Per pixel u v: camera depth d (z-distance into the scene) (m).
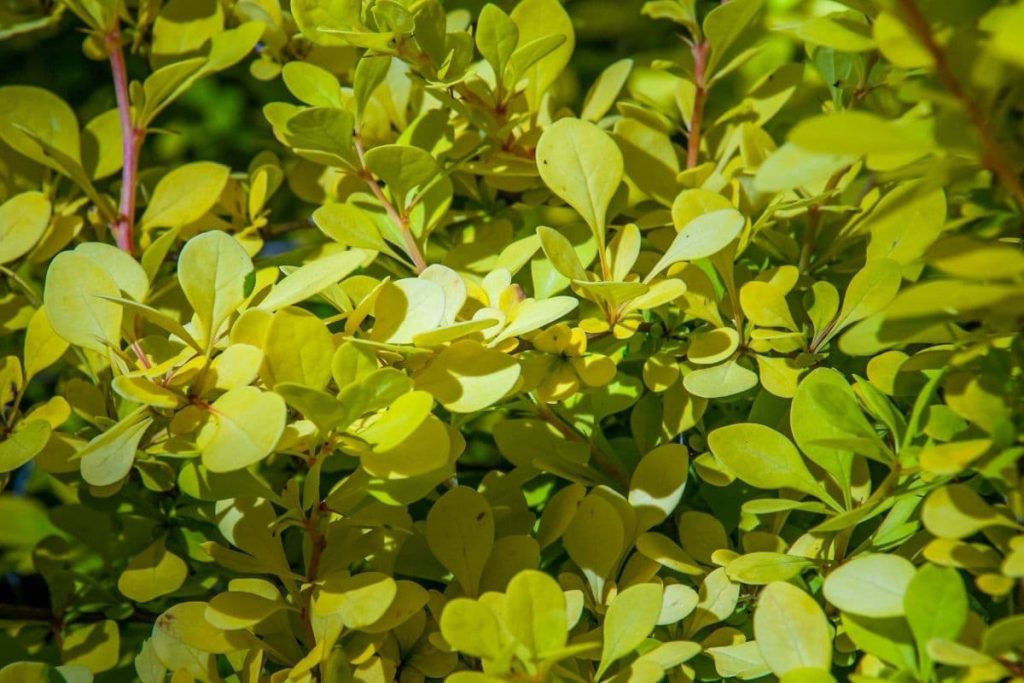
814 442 0.57
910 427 0.57
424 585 0.64
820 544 0.59
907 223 0.61
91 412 0.63
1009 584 0.55
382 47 0.61
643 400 0.63
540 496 0.63
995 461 0.55
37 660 0.64
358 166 0.63
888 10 0.54
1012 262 0.53
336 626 0.59
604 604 0.59
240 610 0.58
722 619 0.59
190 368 0.57
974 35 0.54
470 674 0.56
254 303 0.60
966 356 0.56
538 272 0.62
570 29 0.64
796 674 0.56
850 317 0.60
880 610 0.56
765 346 0.61
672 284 0.60
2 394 0.61
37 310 0.64
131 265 0.60
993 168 0.54
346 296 0.61
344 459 0.62
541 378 0.60
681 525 0.61
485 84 0.63
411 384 0.56
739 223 0.59
